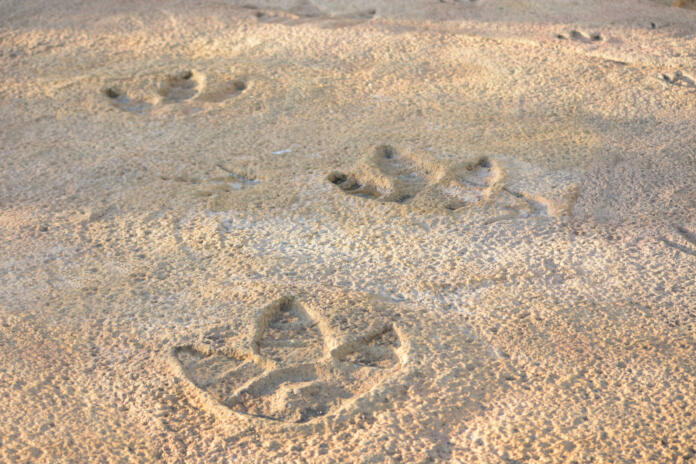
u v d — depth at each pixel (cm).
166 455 138
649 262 192
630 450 135
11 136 265
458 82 302
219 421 145
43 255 199
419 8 373
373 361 162
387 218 214
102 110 284
